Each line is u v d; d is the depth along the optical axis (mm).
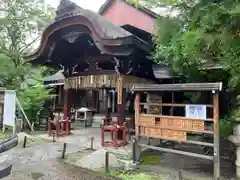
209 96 7652
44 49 8703
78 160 6098
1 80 13398
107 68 9531
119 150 6867
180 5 5242
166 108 6699
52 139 8586
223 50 4316
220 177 4953
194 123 4949
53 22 8086
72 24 7758
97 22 7172
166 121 5414
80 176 5012
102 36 6930
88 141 8195
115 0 13031
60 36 8445
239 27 3840
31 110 11117
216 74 6438
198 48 4648
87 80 8617
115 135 7258
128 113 11078
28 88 11977
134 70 8742
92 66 9008
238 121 4781
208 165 5730
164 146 7535
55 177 4938
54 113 12586
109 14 13359
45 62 9461
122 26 9289
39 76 13969
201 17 4438
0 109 10812
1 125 10664
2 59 13508
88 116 12547
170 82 9727
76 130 10938
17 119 10141
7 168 2355
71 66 9977
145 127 5777
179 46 5148
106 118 10281
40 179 4812
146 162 5996
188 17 4996
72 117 13438
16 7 13258
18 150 7078
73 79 9266
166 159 6277
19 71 13305
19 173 5141
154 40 6898
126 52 6965
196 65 5867
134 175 5027
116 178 4883
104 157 6191
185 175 5027
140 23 11695
